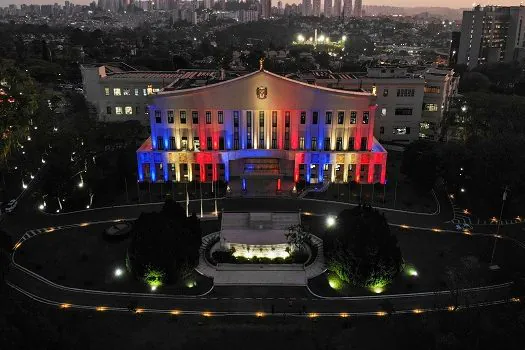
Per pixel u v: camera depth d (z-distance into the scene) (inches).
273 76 4360.2
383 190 4608.8
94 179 4515.3
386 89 5935.0
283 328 2741.1
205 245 3585.1
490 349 2389.3
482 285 3115.2
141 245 3026.6
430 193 4571.9
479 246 3627.0
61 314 2827.3
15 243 3614.7
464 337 2497.5
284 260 3378.4
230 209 4175.7
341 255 3053.6
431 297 3002.0
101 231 3816.4
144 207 4237.2
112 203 4306.1
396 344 2603.3
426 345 2559.1
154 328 2731.3
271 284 3147.1
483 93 6146.7
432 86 6092.5
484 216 4116.6
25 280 3144.7
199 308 2908.5
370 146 4628.4
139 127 5895.7
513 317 2536.9
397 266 3043.8
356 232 3043.8
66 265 3329.2
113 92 6220.5
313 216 4069.9
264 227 3784.5
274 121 4571.9
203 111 4500.5
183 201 4335.6
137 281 3147.1
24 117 4712.1
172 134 4596.5
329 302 2970.0
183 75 6461.6
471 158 4261.8
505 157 4042.8
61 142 4761.3
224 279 3191.4
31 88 5344.5
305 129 4564.5
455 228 3897.6
